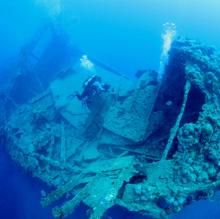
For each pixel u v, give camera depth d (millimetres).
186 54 6926
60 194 6207
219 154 5902
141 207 5547
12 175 10914
